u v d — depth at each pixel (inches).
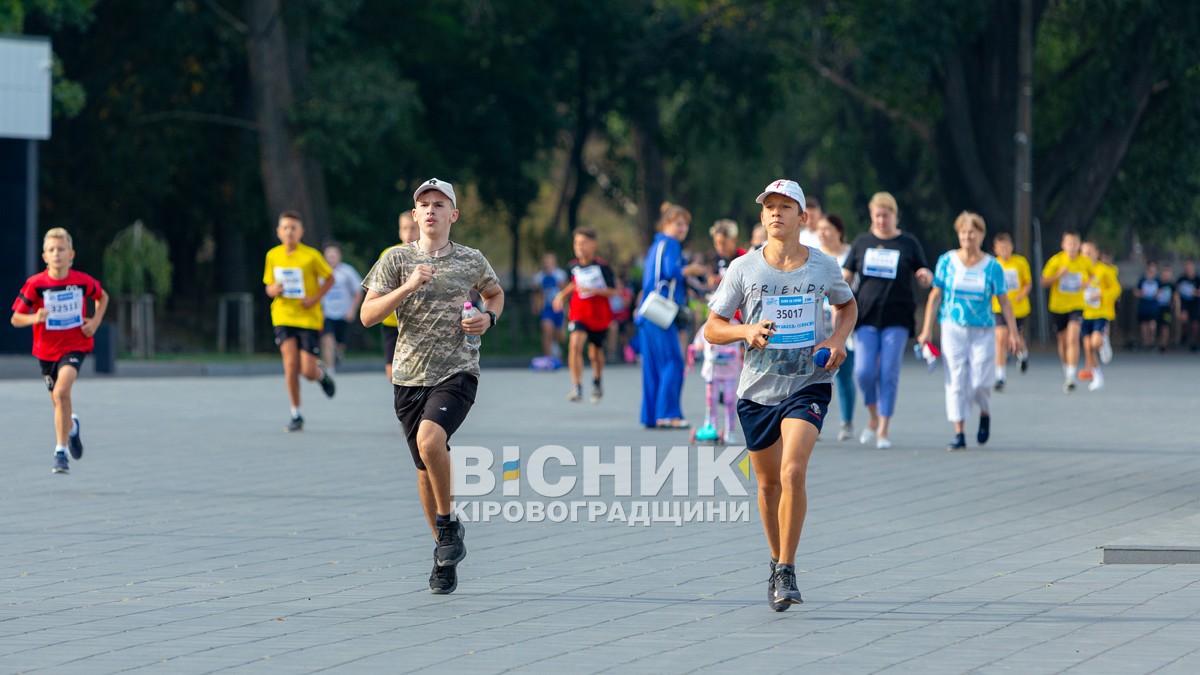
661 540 1055.6
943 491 1302.9
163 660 711.1
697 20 5108.3
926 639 755.4
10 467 1453.0
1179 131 4722.0
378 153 4224.9
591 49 5108.3
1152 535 1008.2
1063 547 1026.7
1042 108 4854.8
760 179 7229.3
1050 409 2193.7
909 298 1633.9
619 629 780.0
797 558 985.5
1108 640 752.3
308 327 1824.6
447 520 870.4
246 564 959.6
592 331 2314.2
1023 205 4448.8
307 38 3929.6
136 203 4338.1
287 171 3848.4
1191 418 2038.6
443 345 877.2
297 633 769.6
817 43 5034.5
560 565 961.5
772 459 843.4
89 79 4138.8
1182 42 4424.2
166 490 1300.4
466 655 722.2
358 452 1599.4
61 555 989.8
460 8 4714.6
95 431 1817.2
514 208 5206.7
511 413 2087.8
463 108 4958.2
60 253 1387.8
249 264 4655.5
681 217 1823.3
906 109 4729.3
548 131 5098.4
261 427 1881.2
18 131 3253.0
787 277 834.8
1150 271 4608.8
